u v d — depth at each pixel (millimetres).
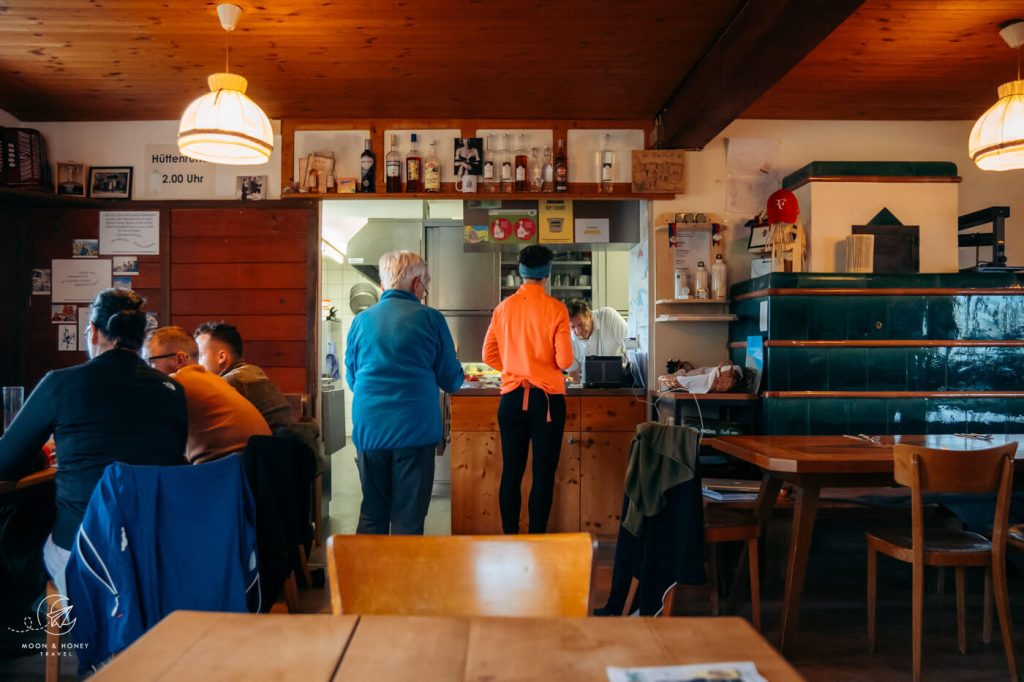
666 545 2584
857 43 3566
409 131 4637
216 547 2012
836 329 4070
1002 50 3645
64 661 2635
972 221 4477
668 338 4699
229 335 3277
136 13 3203
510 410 3674
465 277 6637
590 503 4402
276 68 3832
